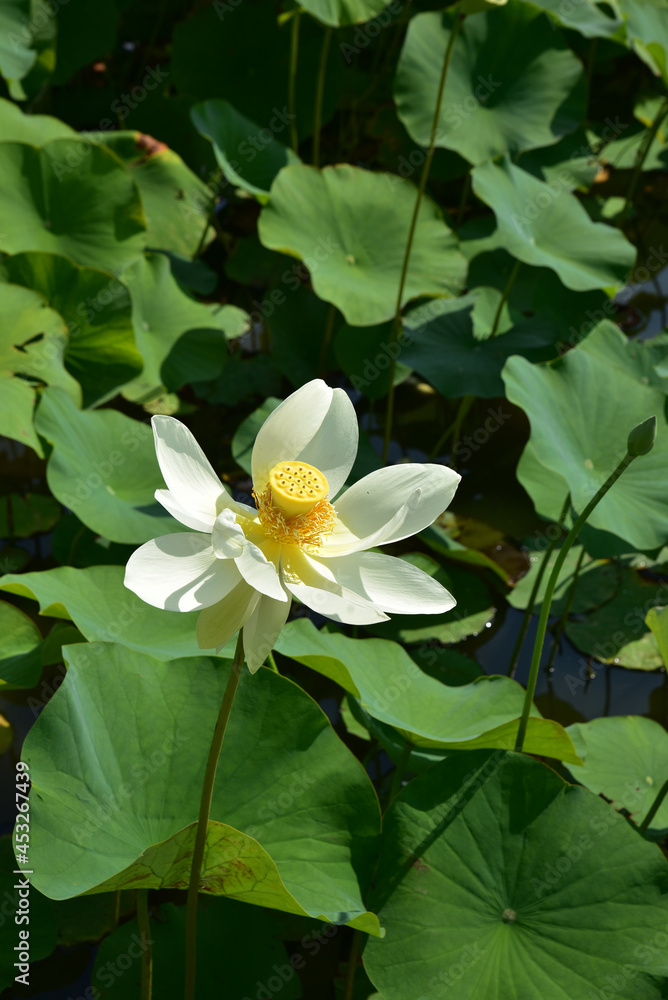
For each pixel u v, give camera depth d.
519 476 4.08
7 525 3.85
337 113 6.95
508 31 5.45
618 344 4.16
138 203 4.37
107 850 1.88
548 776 2.24
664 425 3.27
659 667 3.85
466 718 2.69
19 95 5.08
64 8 5.74
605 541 3.39
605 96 7.35
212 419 4.59
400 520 1.49
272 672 2.23
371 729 2.74
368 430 4.87
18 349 3.62
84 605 2.59
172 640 2.59
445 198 6.50
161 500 1.41
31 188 4.16
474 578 4.07
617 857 2.15
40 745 1.92
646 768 3.12
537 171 5.88
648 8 6.19
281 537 1.57
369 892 2.06
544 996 1.94
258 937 2.30
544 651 3.88
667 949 2.01
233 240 5.71
